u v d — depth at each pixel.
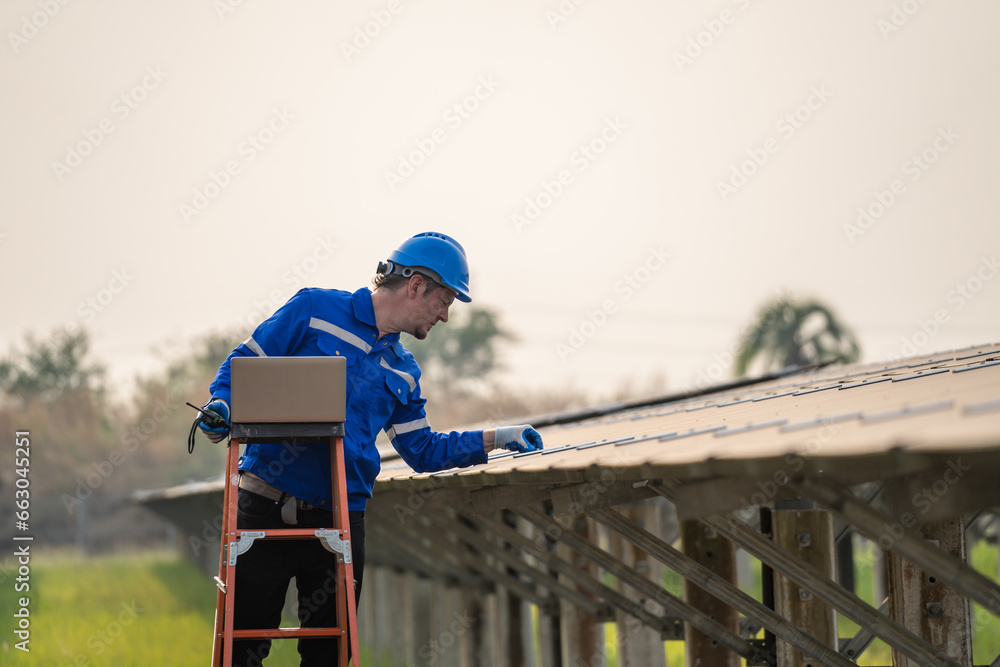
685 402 29.94
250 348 14.95
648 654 25.33
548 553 21.95
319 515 14.93
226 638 13.45
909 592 15.95
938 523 15.71
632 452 11.16
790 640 14.93
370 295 15.46
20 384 129.50
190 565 78.88
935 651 12.45
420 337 15.77
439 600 32.56
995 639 31.47
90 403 132.75
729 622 20.86
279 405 13.78
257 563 14.52
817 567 18.38
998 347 24.27
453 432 16.41
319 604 15.15
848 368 29.77
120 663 33.31
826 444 7.28
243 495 14.84
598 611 25.50
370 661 36.59
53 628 41.81
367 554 41.12
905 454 6.78
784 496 10.02
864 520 8.12
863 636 18.44
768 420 11.51
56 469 127.38
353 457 14.79
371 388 15.16
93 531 121.94
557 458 13.39
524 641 28.62
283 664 32.84
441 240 15.65
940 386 12.06
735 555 21.12
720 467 8.44
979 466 6.67
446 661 31.98
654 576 26.19
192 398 140.25
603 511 14.92
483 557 29.03
